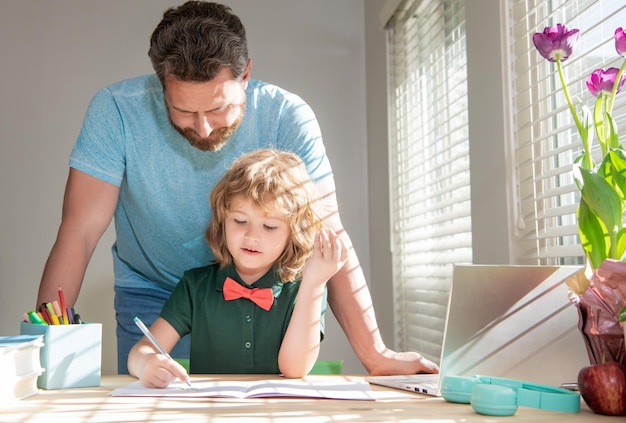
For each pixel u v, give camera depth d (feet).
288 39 10.44
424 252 8.10
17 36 9.98
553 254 4.94
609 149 3.44
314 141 5.05
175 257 5.40
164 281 5.58
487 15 5.92
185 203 5.15
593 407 2.68
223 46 4.18
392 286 9.11
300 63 10.44
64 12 10.08
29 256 9.75
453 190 7.23
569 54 3.62
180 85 4.19
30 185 9.84
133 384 3.50
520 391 2.88
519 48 5.55
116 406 2.82
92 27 10.11
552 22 5.41
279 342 4.38
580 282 3.13
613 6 4.72
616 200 3.10
